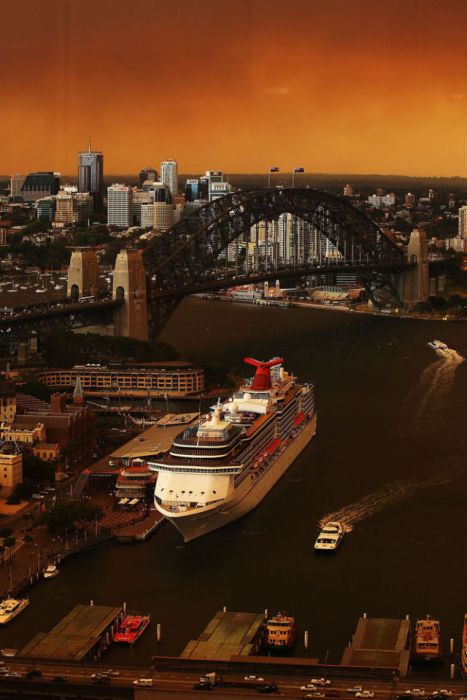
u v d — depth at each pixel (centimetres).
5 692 19338
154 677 19625
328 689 18975
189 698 18950
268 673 19638
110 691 19288
